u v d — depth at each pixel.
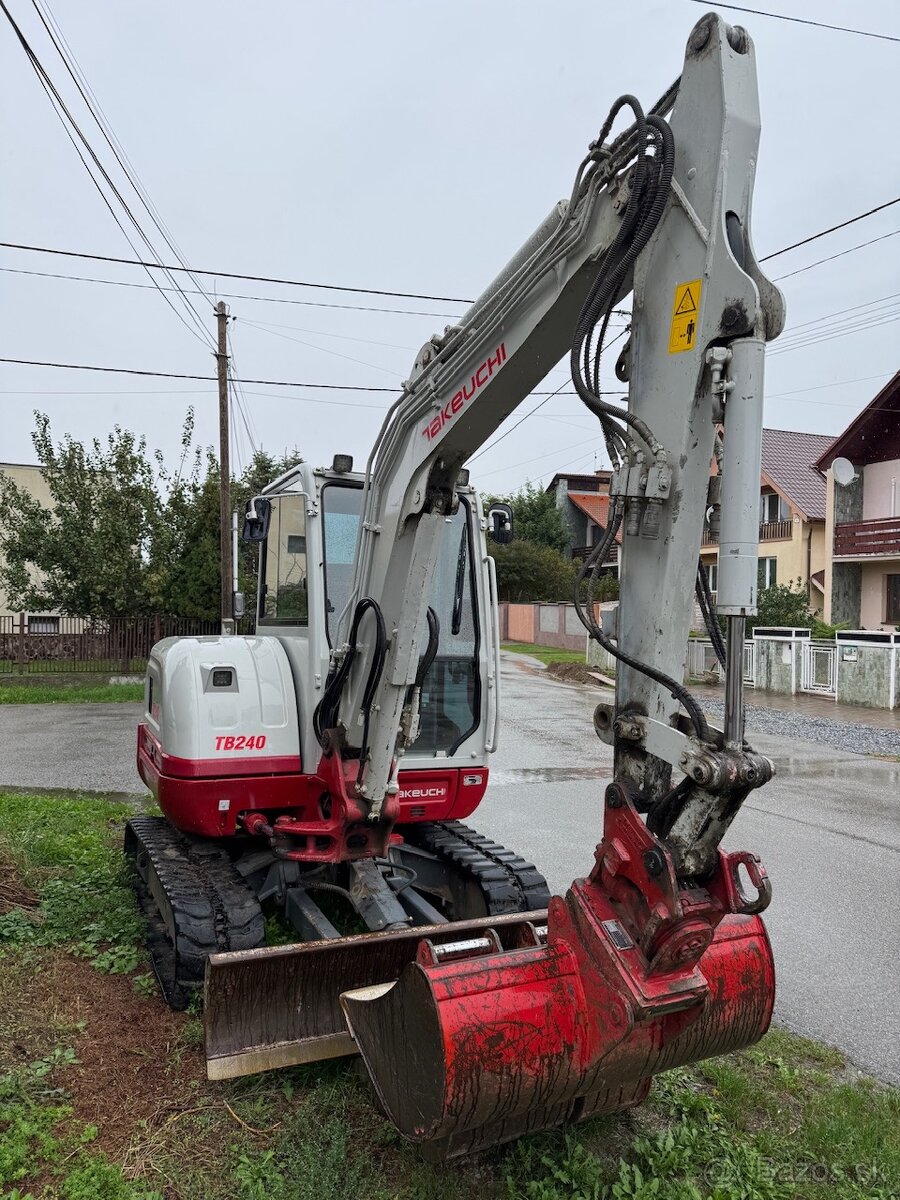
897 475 24.36
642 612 2.63
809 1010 4.64
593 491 50.16
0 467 28.34
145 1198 2.86
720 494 2.44
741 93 2.48
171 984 4.05
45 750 11.75
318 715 4.25
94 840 6.77
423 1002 2.60
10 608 21.14
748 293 2.35
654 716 2.59
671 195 2.55
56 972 4.44
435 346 3.54
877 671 17.16
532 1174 3.09
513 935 3.92
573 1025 2.65
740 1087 3.72
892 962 5.26
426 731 4.87
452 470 3.64
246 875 4.65
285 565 5.17
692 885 2.53
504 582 41.53
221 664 4.66
